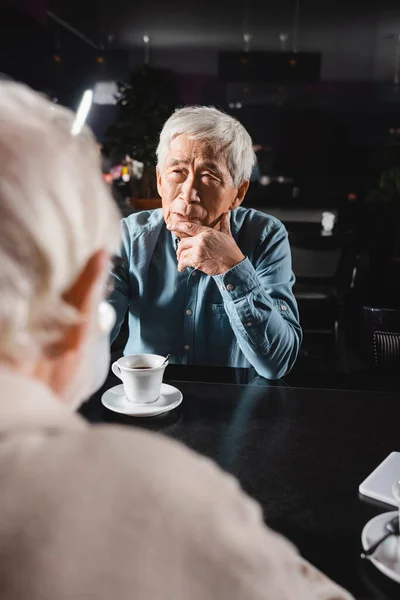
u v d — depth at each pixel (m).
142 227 1.60
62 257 0.34
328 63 6.58
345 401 1.13
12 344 0.33
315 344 3.52
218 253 1.33
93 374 0.41
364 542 0.69
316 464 0.90
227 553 0.29
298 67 6.59
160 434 0.99
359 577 0.66
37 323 0.34
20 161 0.32
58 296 0.34
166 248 1.58
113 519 0.28
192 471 0.31
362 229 4.62
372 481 0.84
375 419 1.06
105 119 6.49
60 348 0.36
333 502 0.80
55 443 0.30
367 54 6.53
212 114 1.42
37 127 0.35
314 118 6.61
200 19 6.54
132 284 1.59
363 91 6.62
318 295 3.19
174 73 6.70
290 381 1.33
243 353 1.53
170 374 1.30
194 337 1.56
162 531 0.28
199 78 6.71
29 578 0.26
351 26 6.46
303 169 6.61
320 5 6.43
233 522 0.30
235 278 1.34
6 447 0.30
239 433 1.00
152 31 6.58
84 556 0.27
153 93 3.24
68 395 0.39
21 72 6.52
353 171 6.51
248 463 0.90
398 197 4.74
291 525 0.75
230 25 6.55
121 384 1.21
